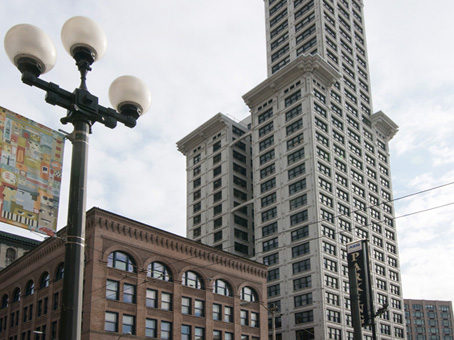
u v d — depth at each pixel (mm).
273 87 96500
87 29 10133
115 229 48531
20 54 9648
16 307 56125
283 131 92750
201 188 106000
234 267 59375
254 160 96438
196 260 55219
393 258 98375
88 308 44031
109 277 46562
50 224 10922
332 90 97812
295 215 85250
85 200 9852
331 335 75188
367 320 60188
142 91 11008
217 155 104875
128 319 46750
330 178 87938
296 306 79312
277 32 110562
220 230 97375
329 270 79875
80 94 10031
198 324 52781
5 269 60750
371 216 96000
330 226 83750
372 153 104000
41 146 11180
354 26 114875
